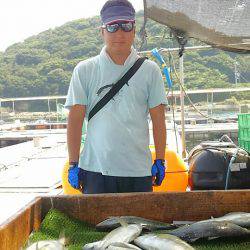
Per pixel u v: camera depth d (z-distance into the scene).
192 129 15.77
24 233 2.89
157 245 2.69
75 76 3.68
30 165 9.73
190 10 3.67
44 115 33.97
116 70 3.59
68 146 3.72
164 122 3.73
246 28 3.84
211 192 3.24
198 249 2.80
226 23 3.79
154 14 3.80
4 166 9.38
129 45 3.56
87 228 3.20
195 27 3.91
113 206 3.25
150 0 3.62
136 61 3.63
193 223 3.04
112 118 3.57
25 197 6.57
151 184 3.71
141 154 3.64
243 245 2.88
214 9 3.63
